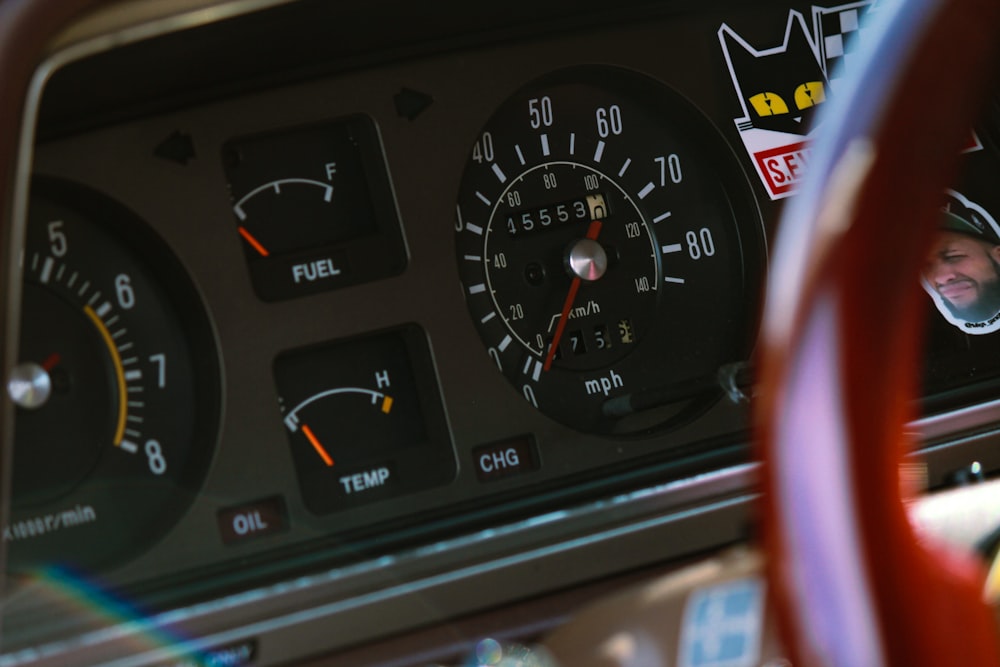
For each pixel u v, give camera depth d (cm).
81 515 218
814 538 57
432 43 234
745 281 254
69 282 219
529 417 230
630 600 86
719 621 81
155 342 222
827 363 57
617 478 230
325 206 231
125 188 218
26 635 202
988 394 243
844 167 59
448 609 206
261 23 205
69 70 197
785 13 253
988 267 250
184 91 220
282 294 225
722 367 235
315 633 201
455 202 234
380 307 228
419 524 223
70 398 219
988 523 115
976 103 59
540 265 242
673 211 252
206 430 221
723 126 250
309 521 220
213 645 197
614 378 244
